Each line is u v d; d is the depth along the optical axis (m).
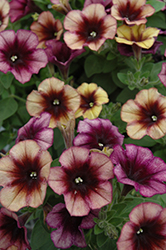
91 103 0.63
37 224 0.60
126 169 0.53
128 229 0.50
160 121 0.58
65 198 0.50
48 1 0.75
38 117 0.57
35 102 0.61
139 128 0.59
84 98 0.64
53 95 0.61
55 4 0.69
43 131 0.56
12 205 0.51
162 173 0.52
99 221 0.54
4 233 0.55
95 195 0.51
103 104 0.66
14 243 0.54
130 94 0.69
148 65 0.70
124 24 0.65
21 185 0.52
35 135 0.56
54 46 0.66
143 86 0.66
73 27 0.64
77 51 0.65
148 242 0.52
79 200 0.51
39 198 0.51
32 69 0.63
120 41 0.62
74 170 0.51
